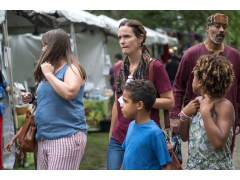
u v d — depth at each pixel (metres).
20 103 6.00
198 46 3.87
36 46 9.89
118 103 3.42
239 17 15.51
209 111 2.67
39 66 3.10
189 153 2.91
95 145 7.39
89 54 10.24
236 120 3.83
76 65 3.08
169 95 3.32
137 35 3.36
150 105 2.90
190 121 2.91
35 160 3.78
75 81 2.99
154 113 3.33
